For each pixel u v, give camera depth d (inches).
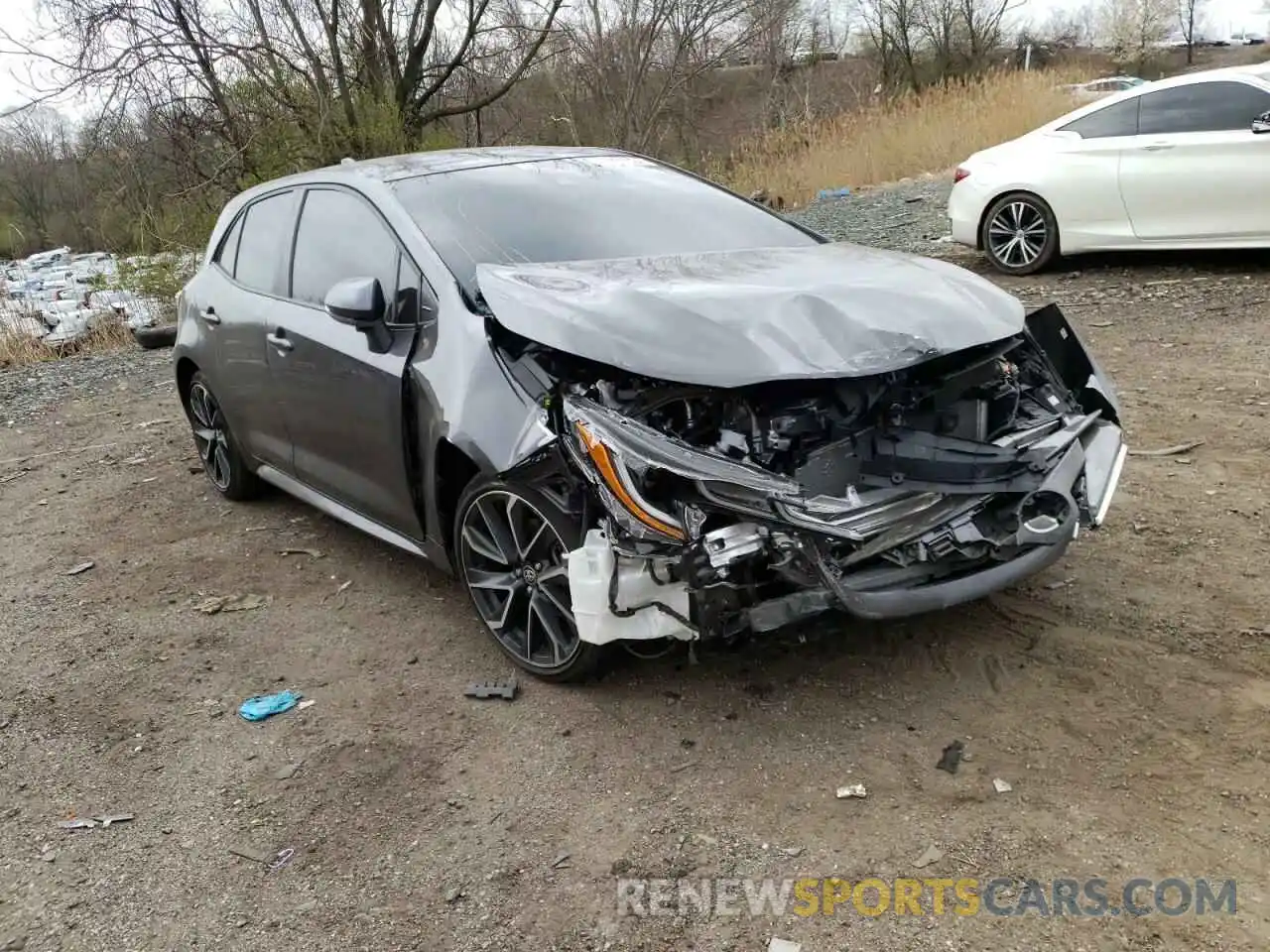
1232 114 318.3
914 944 96.0
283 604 178.5
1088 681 131.8
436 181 169.6
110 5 523.2
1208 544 162.9
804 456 125.0
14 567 207.6
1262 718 121.7
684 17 897.5
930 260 160.2
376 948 102.1
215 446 231.0
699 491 115.3
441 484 146.9
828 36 1418.6
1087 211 343.6
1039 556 128.0
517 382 133.3
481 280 142.6
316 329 169.8
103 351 462.6
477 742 133.3
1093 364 151.0
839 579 118.1
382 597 177.3
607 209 171.5
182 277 527.2
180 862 117.1
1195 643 137.6
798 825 112.5
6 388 384.8
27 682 160.1
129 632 173.6
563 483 130.3
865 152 727.1
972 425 138.1
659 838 112.7
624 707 136.6
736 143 907.4
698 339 122.5
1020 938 95.6
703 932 99.9
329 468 176.9
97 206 605.9
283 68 572.1
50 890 114.7
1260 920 95.2
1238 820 107.0
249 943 104.4
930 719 127.7
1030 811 111.0
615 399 125.0
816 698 134.1
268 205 199.2
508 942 101.2
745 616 118.4
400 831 118.3
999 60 1478.8
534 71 786.8
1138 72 2058.3
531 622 143.6
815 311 129.0
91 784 132.9
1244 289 306.2
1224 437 202.5
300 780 129.0
